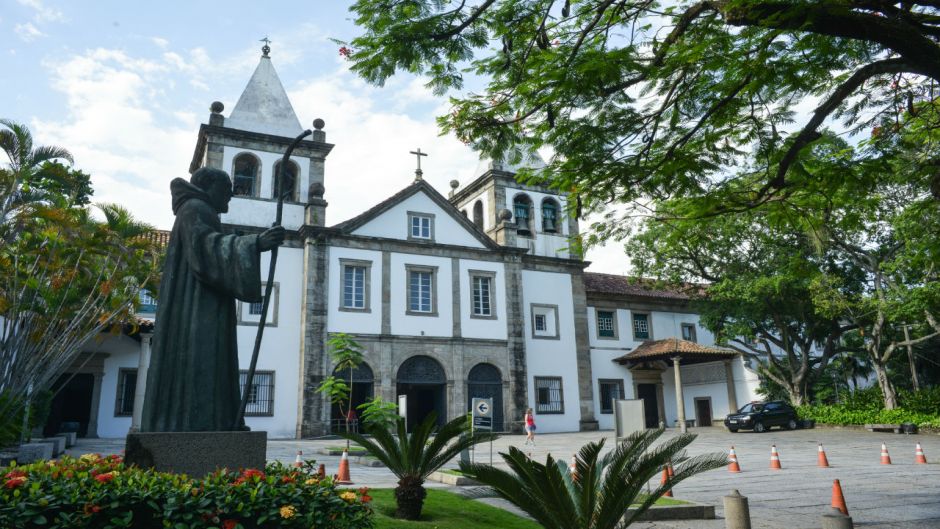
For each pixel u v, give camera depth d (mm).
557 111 8812
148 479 5383
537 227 37750
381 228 32625
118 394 27312
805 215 10820
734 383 36781
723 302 33062
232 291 6801
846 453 21453
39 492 4777
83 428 27031
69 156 19844
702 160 9328
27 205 19156
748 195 10477
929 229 12555
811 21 6766
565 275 37531
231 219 30453
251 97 33062
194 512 5129
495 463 18031
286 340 29719
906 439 26016
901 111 9453
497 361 33500
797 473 16266
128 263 20969
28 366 19203
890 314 26000
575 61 8180
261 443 6508
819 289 28375
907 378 37406
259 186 31672
